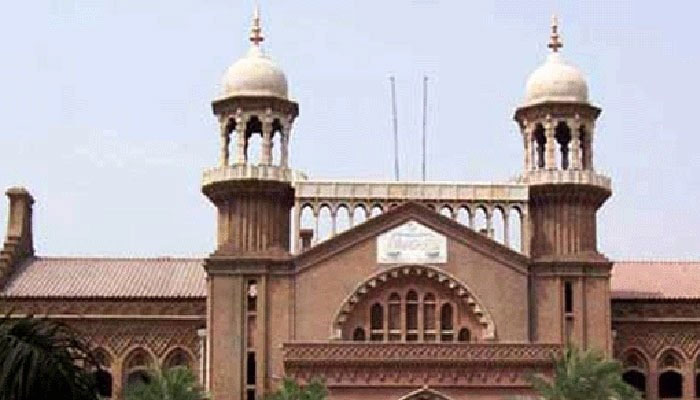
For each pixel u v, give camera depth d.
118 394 72.00
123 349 78.94
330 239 73.94
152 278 82.38
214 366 73.25
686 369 79.06
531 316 74.25
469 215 75.06
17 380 17.77
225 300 73.81
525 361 71.56
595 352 64.94
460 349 71.56
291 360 70.88
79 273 82.81
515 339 73.69
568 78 77.25
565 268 74.69
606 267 74.81
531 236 75.69
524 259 74.25
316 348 71.25
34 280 81.50
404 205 74.25
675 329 79.44
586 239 75.38
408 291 74.25
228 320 73.62
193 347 79.12
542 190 75.69
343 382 70.94
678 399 79.12
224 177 74.88
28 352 17.94
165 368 74.12
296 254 74.00
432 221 74.44
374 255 74.06
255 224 74.56
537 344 71.81
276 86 76.50
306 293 73.81
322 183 74.50
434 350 71.50
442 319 74.19
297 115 77.62
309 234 83.88
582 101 76.88
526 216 75.12
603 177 76.19
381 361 71.12
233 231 74.56
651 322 79.19
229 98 75.94
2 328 18.17
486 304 73.81
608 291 74.81
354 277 73.88
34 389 17.88
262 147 75.81
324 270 73.94
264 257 73.94
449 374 71.38
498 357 71.62
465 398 71.19
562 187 75.31
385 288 74.12
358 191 74.62
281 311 73.69
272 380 73.00
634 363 79.19
